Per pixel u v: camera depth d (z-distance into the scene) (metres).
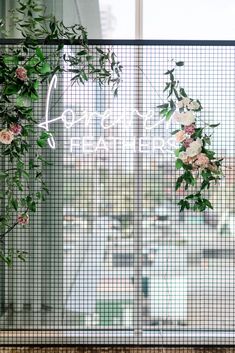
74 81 2.96
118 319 3.28
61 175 3.26
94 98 3.23
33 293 3.28
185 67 3.24
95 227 3.29
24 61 2.92
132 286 3.30
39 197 3.00
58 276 3.28
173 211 3.30
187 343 3.23
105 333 3.25
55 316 3.27
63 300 3.27
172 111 2.92
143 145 3.26
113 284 3.29
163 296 3.29
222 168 3.26
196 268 3.30
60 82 3.20
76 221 3.28
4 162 3.15
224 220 3.29
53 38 2.83
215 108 3.26
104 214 3.29
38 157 2.99
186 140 2.87
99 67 3.16
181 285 3.30
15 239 3.27
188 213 3.30
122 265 3.30
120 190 3.29
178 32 3.44
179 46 3.21
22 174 3.04
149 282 3.30
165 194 3.30
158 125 3.25
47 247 3.28
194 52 3.23
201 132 2.89
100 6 3.41
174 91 2.92
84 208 3.28
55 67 2.94
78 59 2.89
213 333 3.27
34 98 2.77
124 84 3.23
